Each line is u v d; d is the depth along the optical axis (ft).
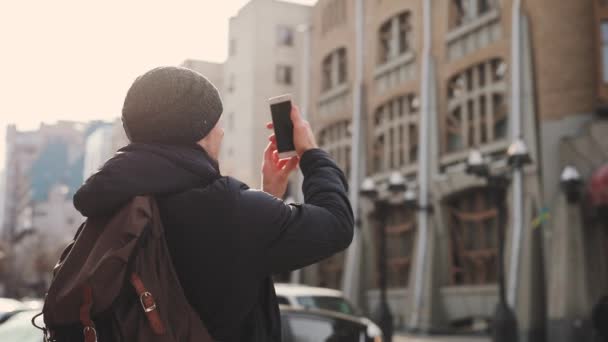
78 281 3.78
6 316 15.94
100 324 3.94
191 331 3.92
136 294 3.93
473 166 55.52
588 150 68.64
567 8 73.61
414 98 92.53
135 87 4.46
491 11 80.38
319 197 4.61
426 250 85.30
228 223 4.12
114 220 4.00
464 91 84.07
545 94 73.72
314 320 15.42
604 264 66.23
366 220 98.53
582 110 71.26
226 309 4.14
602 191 64.34
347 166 105.09
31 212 391.45
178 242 4.11
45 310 3.95
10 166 418.92
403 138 93.30
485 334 74.54
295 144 4.99
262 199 4.28
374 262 96.84
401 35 97.19
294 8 114.42
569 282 66.13
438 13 89.66
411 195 82.64
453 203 85.10
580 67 72.18
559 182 70.79
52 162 399.44
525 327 69.46
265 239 4.17
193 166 4.26
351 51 105.91
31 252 267.39
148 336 3.82
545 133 72.95
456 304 80.64
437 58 89.10
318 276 105.70
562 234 67.92
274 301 4.61
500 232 53.57
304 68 113.39
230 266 4.10
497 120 79.20
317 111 112.27
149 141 4.41
